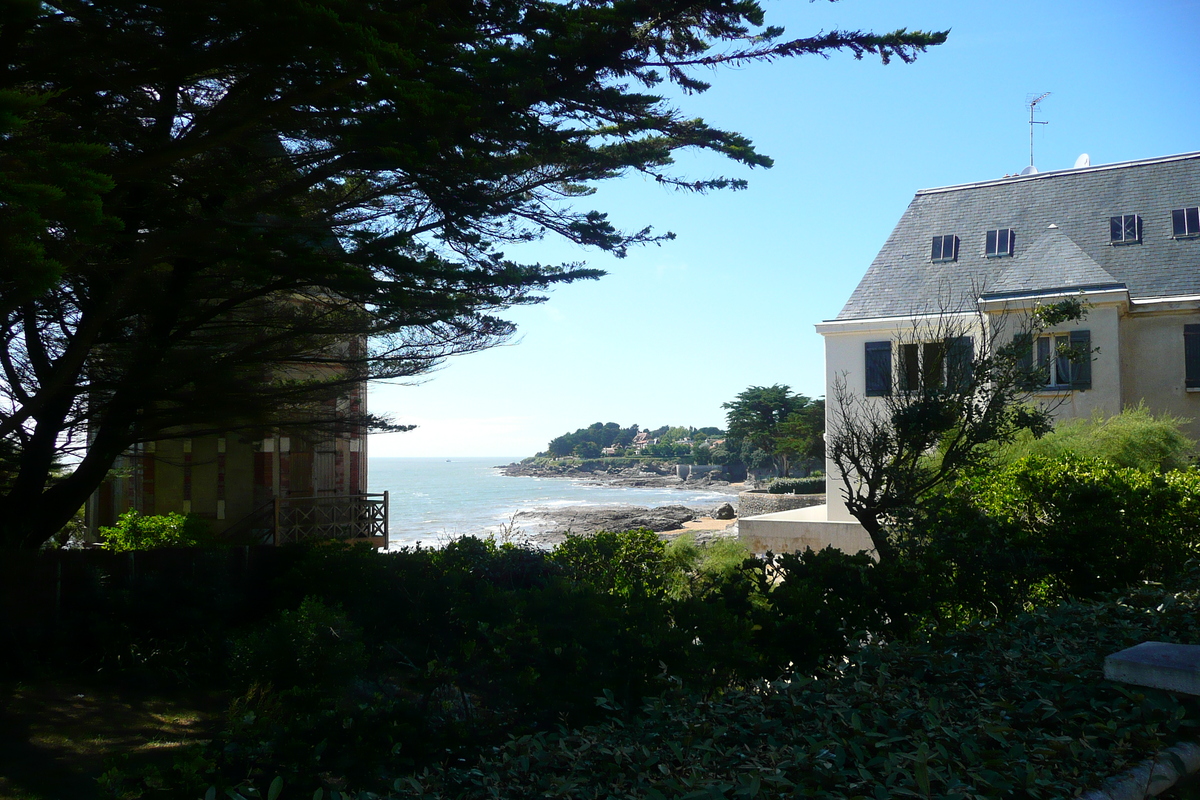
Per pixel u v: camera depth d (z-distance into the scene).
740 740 3.24
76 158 4.07
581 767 2.95
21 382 9.48
